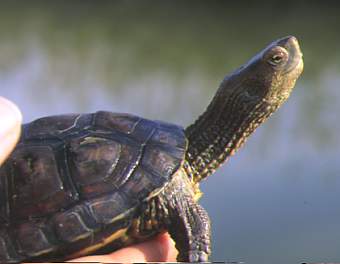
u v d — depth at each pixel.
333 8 26.39
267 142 9.58
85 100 12.69
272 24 23.03
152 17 25.52
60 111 11.59
